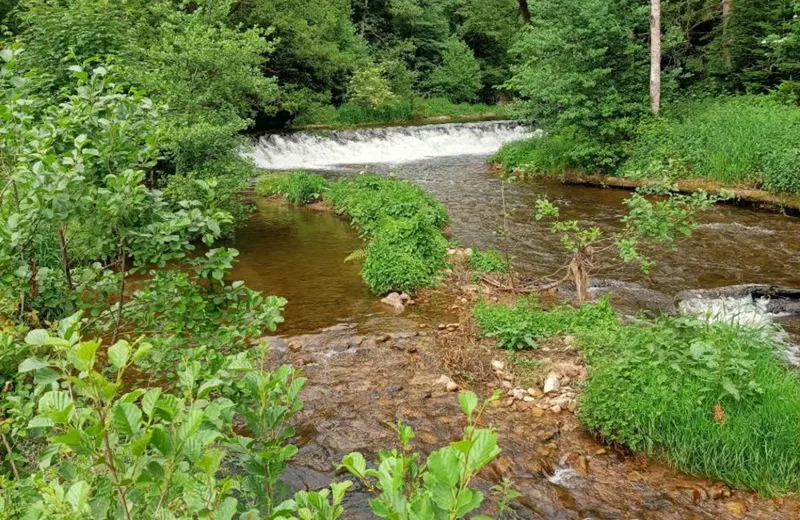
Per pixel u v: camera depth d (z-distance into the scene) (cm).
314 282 904
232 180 970
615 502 423
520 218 1288
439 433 505
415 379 596
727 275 923
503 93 3931
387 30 3738
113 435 181
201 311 347
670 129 1623
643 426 473
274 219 1309
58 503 156
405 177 1794
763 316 773
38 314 346
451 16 4197
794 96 1691
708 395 478
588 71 1725
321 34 2795
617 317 723
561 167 1733
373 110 3034
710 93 1928
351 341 685
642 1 1853
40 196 296
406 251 901
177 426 166
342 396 565
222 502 167
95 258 365
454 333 701
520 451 478
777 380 501
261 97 1326
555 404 545
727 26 2012
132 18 1285
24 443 317
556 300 820
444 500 134
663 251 1041
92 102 357
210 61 1030
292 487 434
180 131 913
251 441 216
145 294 348
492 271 934
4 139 331
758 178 1365
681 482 443
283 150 2100
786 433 449
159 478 165
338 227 1237
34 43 911
